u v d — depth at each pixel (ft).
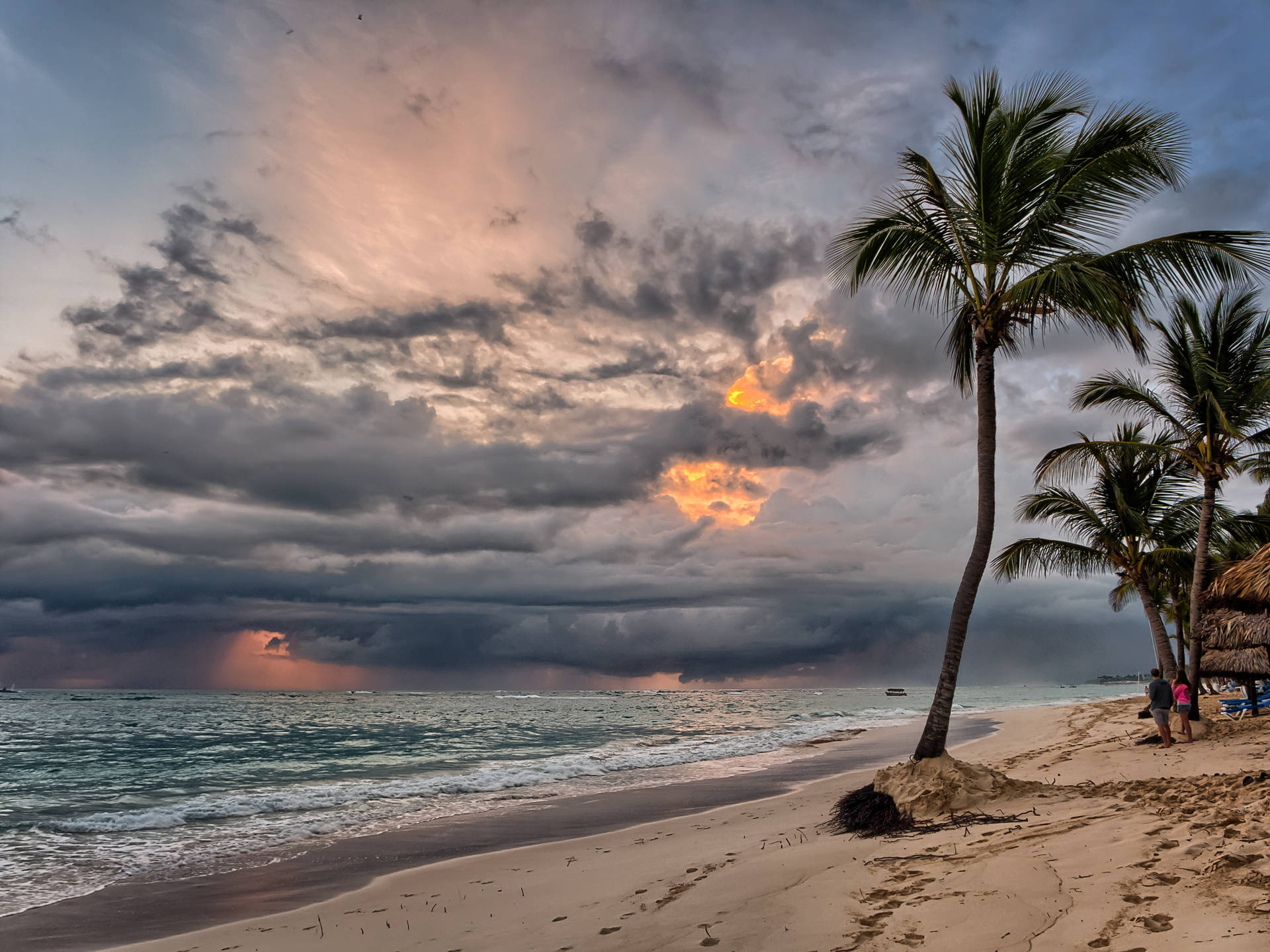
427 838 41.65
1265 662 50.44
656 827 41.34
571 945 19.89
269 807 53.83
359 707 315.17
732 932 19.01
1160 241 33.88
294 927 25.86
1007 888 18.58
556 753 102.01
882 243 38.45
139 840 42.80
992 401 36.55
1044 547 73.41
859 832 30.40
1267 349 56.95
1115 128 34.30
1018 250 36.17
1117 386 61.77
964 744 82.02
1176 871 17.06
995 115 36.14
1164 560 70.08
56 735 146.92
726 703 390.83
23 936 26.16
